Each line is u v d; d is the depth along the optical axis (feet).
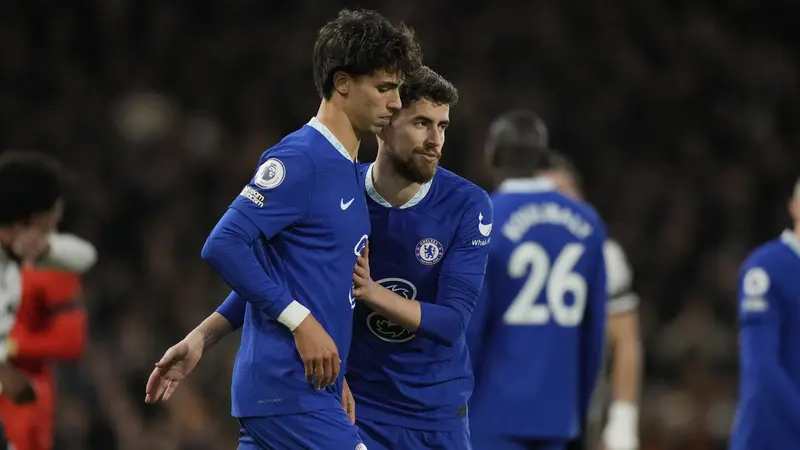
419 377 47.62
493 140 62.95
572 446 64.85
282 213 40.14
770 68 179.83
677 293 150.20
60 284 65.77
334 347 40.50
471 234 46.73
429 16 177.37
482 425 61.05
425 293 46.96
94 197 148.46
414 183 46.29
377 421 47.42
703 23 182.50
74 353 66.59
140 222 149.28
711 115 176.14
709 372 125.70
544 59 176.86
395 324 46.60
